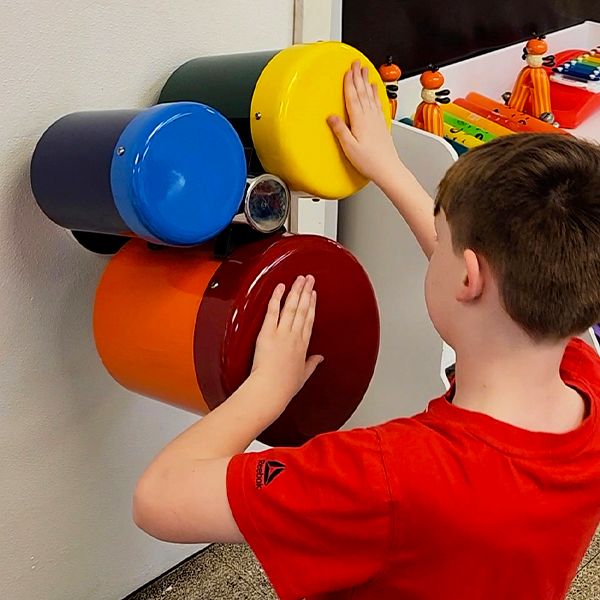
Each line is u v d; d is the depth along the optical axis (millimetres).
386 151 895
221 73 927
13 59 864
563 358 744
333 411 931
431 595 631
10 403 989
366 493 605
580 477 629
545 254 600
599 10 2062
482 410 638
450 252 655
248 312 807
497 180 620
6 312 948
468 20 1598
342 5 1302
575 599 1282
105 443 1116
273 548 633
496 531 606
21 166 904
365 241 1413
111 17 932
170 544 1288
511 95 1652
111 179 780
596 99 1676
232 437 719
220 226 818
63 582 1143
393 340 1424
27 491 1050
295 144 859
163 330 873
